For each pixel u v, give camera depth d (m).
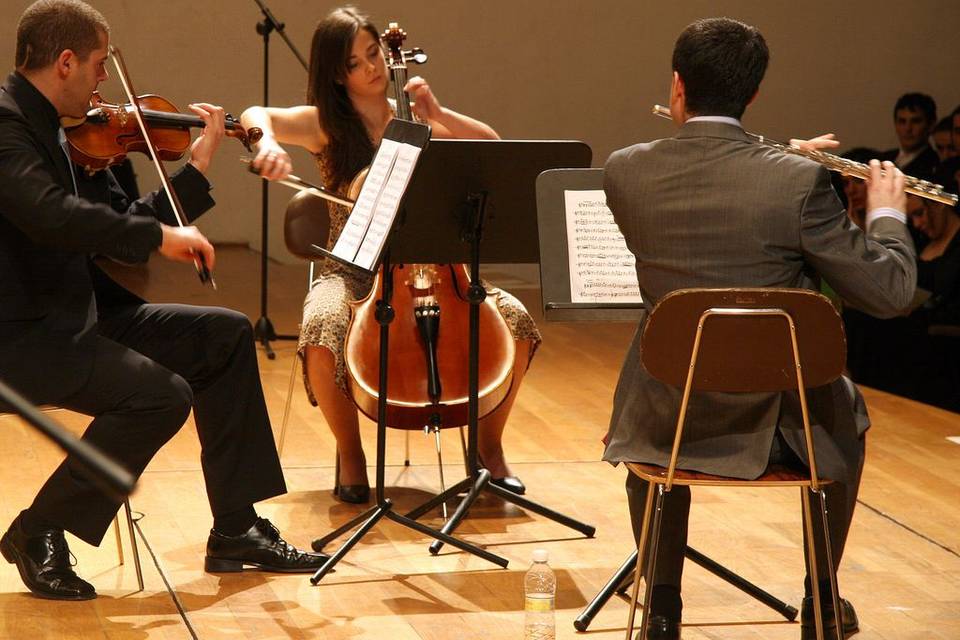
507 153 7.23
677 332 5.41
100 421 6.82
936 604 7.23
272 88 20.77
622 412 6.11
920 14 22.06
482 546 8.03
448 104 21.25
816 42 21.94
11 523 7.64
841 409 5.91
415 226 7.38
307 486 9.27
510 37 21.22
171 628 6.59
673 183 5.79
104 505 6.81
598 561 7.79
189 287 17.70
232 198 21.05
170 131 7.97
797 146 6.24
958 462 10.38
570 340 15.20
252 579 7.36
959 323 13.48
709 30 5.83
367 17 9.07
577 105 21.56
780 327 5.36
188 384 7.06
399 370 8.35
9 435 10.07
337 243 6.83
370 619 6.79
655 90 21.69
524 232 7.58
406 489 9.27
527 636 6.52
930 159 16.28
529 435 10.88
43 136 6.77
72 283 6.85
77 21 6.76
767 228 5.62
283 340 14.80
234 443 7.38
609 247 6.67
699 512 8.78
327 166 9.19
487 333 8.60
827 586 6.39
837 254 5.52
